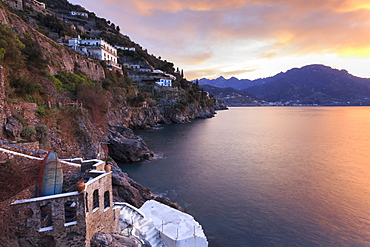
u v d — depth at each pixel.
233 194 38.88
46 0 190.88
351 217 31.55
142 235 20.20
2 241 11.23
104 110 54.62
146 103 128.38
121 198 31.62
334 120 178.25
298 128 129.50
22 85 28.59
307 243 26.27
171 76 189.38
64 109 34.84
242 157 63.59
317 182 44.31
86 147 34.22
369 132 112.44
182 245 20.27
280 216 31.94
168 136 96.44
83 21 188.50
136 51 195.88
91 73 84.88
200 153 67.88
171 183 43.50
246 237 27.34
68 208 13.22
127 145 56.84
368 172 50.31
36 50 40.91
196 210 33.41
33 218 11.92
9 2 101.06
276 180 45.44
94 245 13.63
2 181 12.41
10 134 21.22
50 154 14.26
